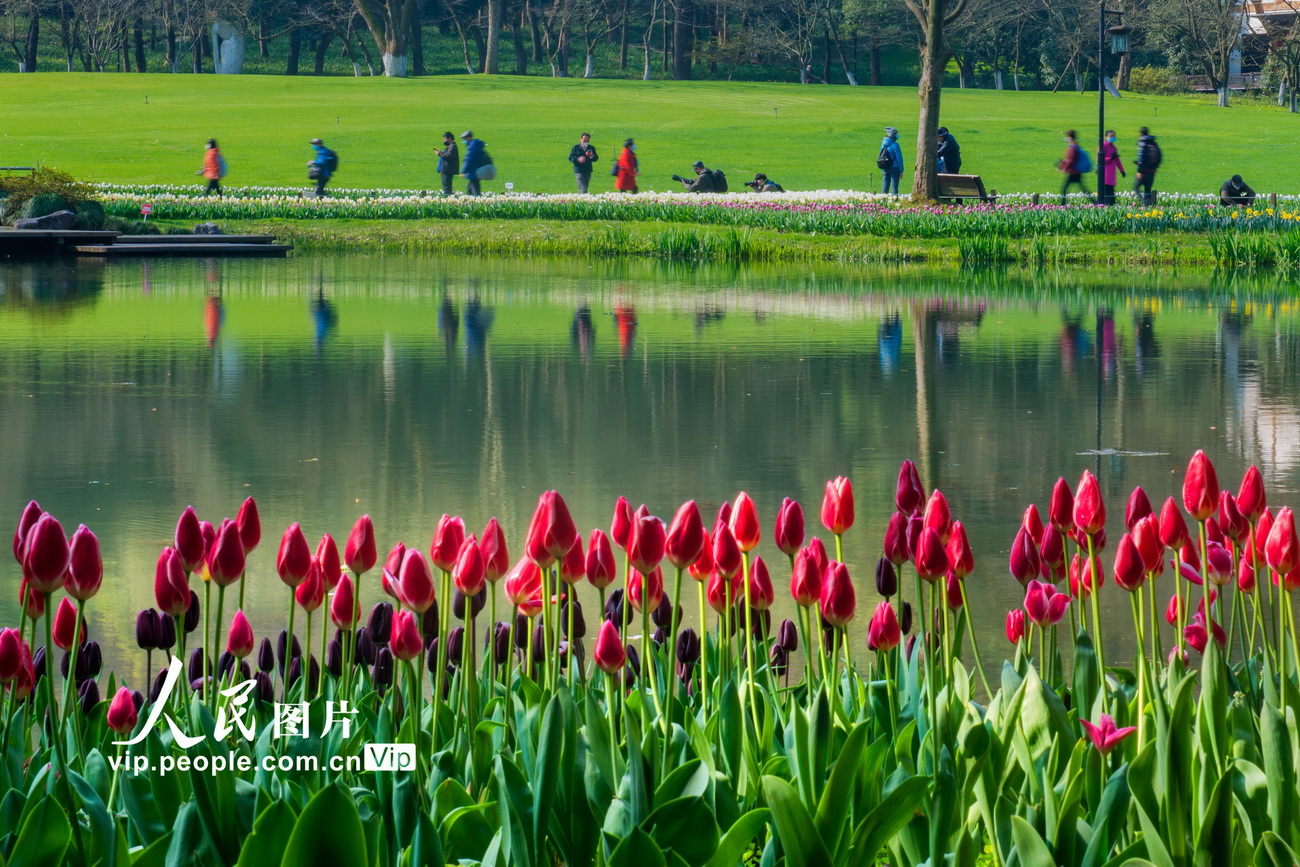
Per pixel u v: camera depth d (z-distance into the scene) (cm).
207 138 6669
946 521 349
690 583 693
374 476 974
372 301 2273
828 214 3534
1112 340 1752
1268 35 10469
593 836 287
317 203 4041
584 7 10662
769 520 846
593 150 4691
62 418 1196
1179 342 1723
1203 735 301
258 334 1812
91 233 3344
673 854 259
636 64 11838
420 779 310
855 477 973
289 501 893
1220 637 364
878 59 11288
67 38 10231
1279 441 1094
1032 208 3422
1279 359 1559
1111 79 10612
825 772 298
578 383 1416
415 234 3662
